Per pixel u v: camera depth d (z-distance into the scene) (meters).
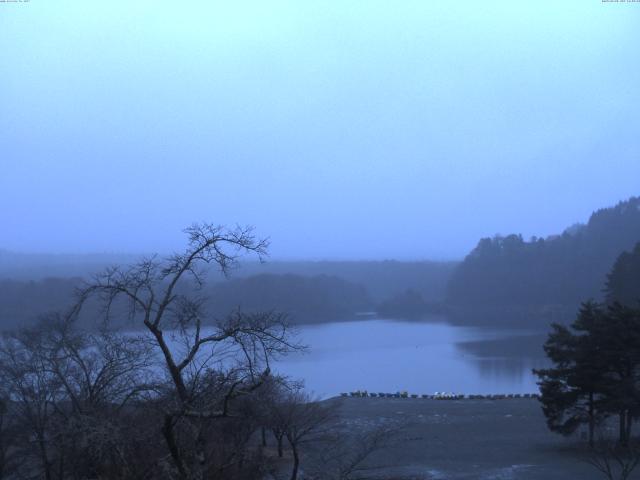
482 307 144.38
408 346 91.38
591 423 31.72
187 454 13.99
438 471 28.58
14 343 32.66
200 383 14.32
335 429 35.56
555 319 124.56
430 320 135.00
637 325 31.39
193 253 12.64
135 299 12.56
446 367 73.50
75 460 16.89
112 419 15.19
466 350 87.44
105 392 19.92
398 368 72.31
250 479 17.94
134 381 19.84
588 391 32.09
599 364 31.34
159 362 21.05
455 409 45.53
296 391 45.12
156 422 14.72
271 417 25.75
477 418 41.94
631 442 31.92
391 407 46.41
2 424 22.97
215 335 13.45
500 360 78.19
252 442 29.09
